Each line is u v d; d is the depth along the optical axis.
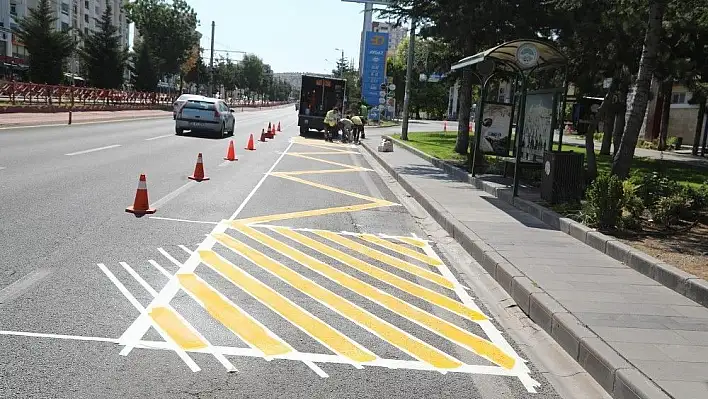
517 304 6.62
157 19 67.44
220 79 106.69
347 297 6.35
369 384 4.38
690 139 39.75
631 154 11.41
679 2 13.51
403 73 85.19
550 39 20.56
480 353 5.12
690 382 4.32
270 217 10.38
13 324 5.00
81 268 6.61
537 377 4.73
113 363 4.42
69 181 12.24
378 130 49.09
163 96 64.56
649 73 11.16
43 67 48.62
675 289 6.70
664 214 9.80
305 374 4.46
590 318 5.61
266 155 21.69
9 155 15.48
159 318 5.34
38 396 3.89
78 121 30.92
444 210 11.48
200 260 7.27
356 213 11.59
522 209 11.88
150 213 9.78
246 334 5.13
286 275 6.96
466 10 18.47
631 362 4.63
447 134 43.47
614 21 17.05
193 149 21.28
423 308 6.21
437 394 4.29
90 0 93.62
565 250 8.48
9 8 70.06
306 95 35.59
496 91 34.06
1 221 8.50
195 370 4.40
